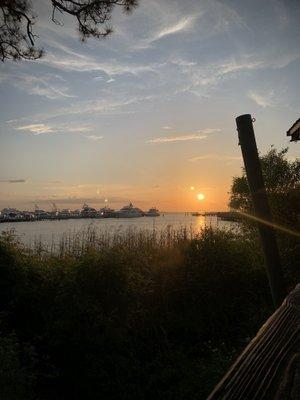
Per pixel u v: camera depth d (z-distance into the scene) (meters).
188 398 6.44
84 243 10.41
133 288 8.65
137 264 9.82
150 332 8.73
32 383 6.14
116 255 8.95
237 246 10.89
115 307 8.21
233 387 1.29
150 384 7.08
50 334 7.78
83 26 8.01
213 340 8.76
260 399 1.21
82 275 8.30
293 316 1.92
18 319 8.34
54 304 8.16
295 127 7.59
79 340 7.64
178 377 7.14
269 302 9.31
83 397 7.49
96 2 7.73
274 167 12.05
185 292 9.44
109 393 7.23
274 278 4.32
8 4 7.65
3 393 4.84
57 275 8.82
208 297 9.37
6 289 8.55
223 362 6.61
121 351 7.96
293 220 10.98
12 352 5.56
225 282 9.67
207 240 10.56
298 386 1.22
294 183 11.84
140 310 8.52
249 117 4.36
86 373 7.54
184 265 9.84
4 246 9.16
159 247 10.82
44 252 10.23
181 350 8.14
